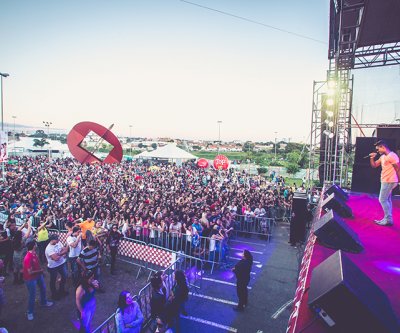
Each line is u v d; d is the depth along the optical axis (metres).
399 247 3.88
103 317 6.30
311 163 16.27
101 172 31.27
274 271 9.13
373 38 11.43
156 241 10.23
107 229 10.05
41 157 47.84
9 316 6.32
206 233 10.38
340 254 2.45
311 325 2.19
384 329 1.87
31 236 8.94
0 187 18.56
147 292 7.36
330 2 9.77
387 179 4.93
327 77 13.99
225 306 6.96
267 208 14.20
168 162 52.56
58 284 7.86
